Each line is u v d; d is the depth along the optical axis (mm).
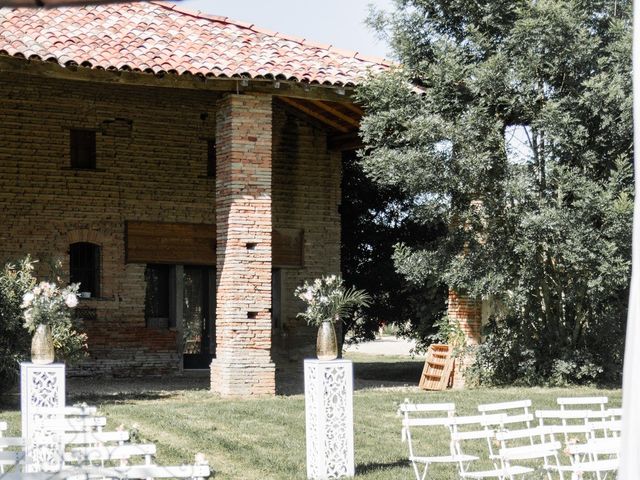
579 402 10844
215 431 12789
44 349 10969
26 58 16531
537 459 10977
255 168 17859
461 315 20203
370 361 35000
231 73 17516
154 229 23281
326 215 24797
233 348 17438
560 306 19797
